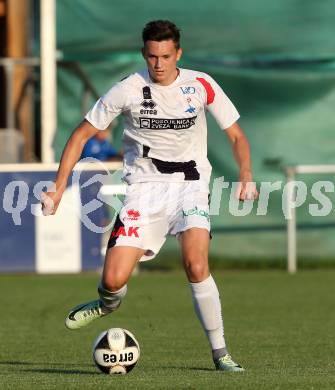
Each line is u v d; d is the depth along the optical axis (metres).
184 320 40.94
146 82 26.56
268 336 36.41
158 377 24.52
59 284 53.44
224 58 58.28
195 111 26.64
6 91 63.38
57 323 40.47
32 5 66.00
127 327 39.12
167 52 25.77
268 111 58.25
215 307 26.23
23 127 64.50
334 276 56.28
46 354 32.47
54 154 55.94
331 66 58.25
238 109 58.28
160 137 26.70
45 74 54.84
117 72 58.09
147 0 58.06
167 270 59.50
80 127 26.73
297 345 34.16
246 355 31.80
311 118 58.28
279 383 23.11
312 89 58.28
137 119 26.67
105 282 26.02
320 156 58.38
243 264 58.88
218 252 58.81
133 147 27.09
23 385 23.47
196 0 58.16
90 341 35.62
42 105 55.09
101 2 58.03
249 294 49.22
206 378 24.11
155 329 38.44
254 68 58.22
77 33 58.06
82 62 58.06
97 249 55.06
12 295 49.06
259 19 58.16
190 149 27.05
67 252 54.91
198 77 26.81
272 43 58.19
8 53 66.12
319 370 27.03
